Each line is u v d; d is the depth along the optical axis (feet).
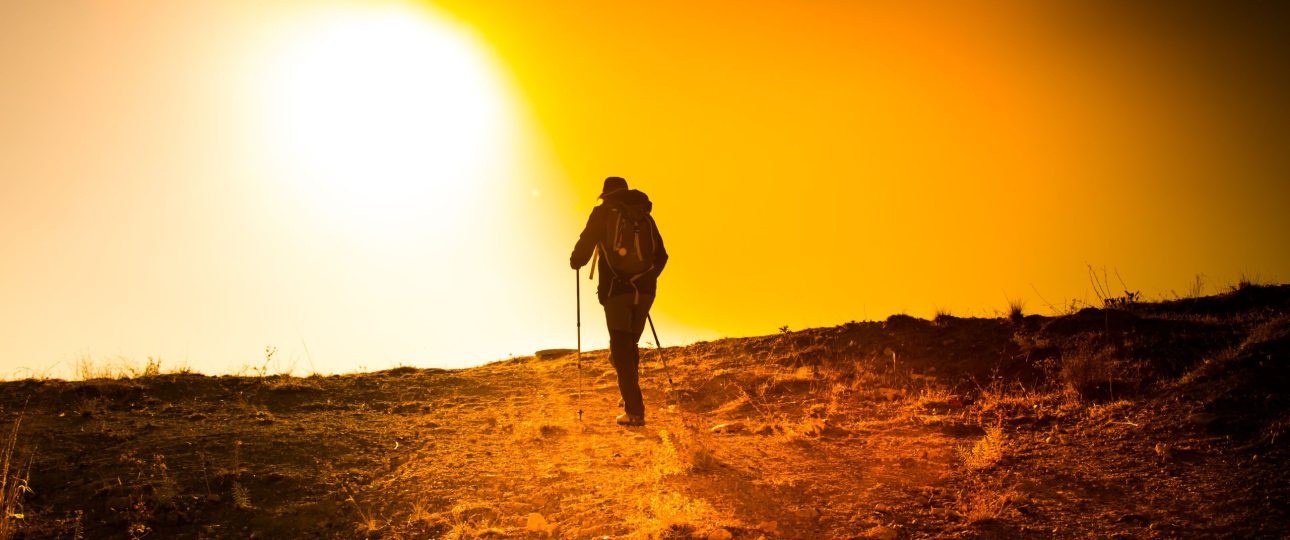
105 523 15.87
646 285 22.79
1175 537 12.96
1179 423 17.65
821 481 16.76
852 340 29.84
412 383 29.50
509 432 22.12
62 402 24.79
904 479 16.62
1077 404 20.26
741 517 14.96
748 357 30.58
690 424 22.48
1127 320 25.63
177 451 19.94
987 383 23.57
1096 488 15.11
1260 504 13.61
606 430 22.25
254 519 16.01
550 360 35.37
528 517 15.39
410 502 16.61
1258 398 17.76
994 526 13.92
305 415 24.31
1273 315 24.08
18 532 15.34
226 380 28.53
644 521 14.90
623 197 22.88
